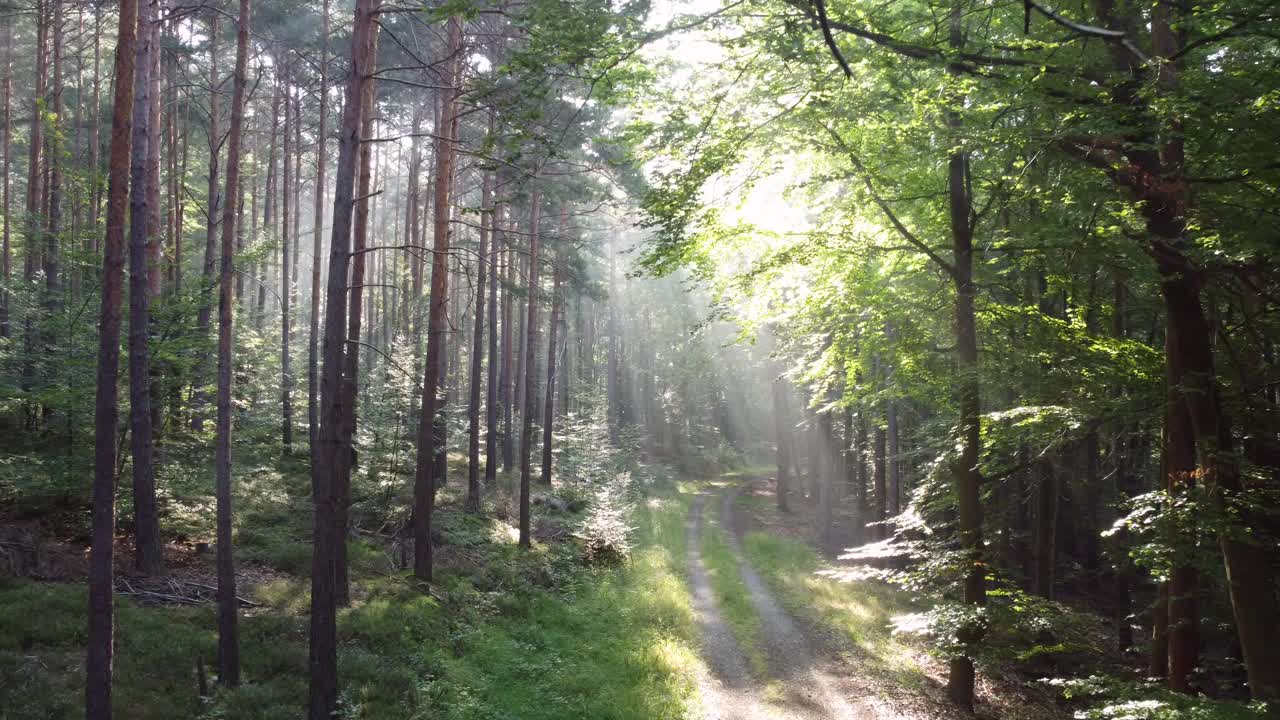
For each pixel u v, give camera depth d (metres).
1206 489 8.64
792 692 12.84
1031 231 10.94
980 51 9.38
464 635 13.53
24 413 17.95
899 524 13.91
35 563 12.50
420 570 15.91
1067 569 22.77
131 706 8.97
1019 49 8.91
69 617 10.80
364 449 20.25
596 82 8.89
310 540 16.88
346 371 15.12
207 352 18.61
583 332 55.00
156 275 16.83
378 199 49.16
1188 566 9.99
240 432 22.00
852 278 13.48
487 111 18.91
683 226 10.24
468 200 36.41
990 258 12.77
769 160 11.37
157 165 17.61
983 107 9.30
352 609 13.41
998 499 18.92
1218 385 9.20
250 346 22.42
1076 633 13.12
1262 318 10.23
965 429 12.43
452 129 17.34
